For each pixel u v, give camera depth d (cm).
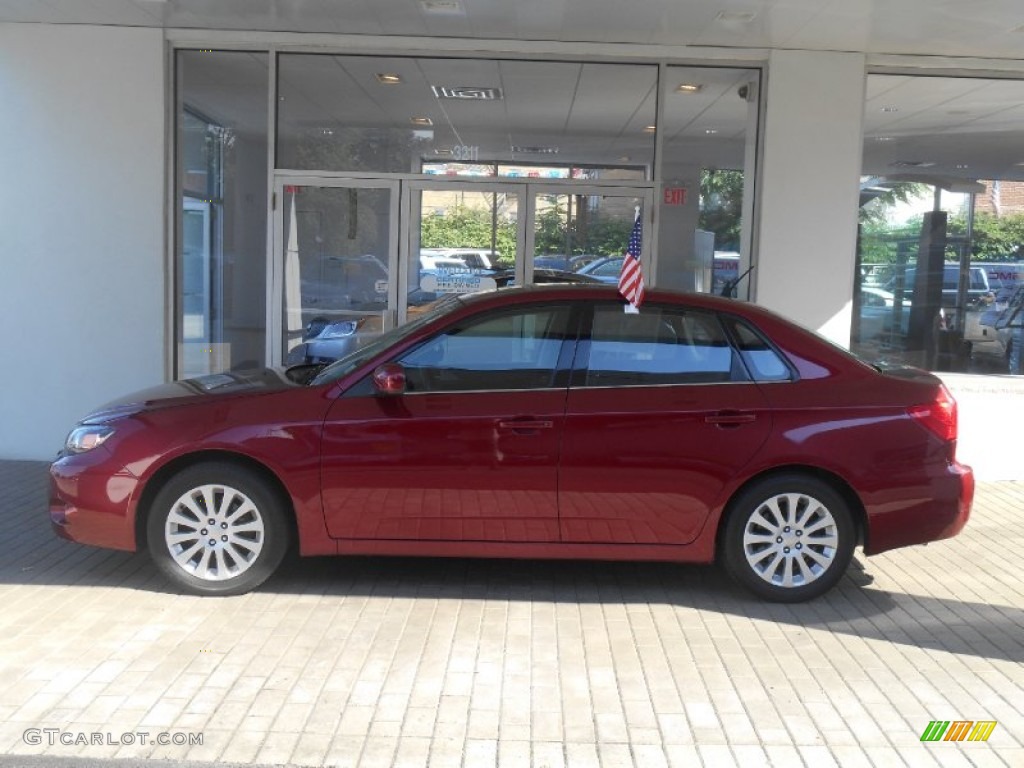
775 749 353
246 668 415
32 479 755
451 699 390
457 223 848
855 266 846
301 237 845
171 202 812
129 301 805
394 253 848
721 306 511
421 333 504
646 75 823
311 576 539
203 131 846
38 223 800
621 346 502
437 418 487
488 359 501
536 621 477
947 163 877
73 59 788
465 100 846
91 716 371
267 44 804
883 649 448
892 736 364
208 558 498
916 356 869
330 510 489
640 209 838
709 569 565
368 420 488
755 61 809
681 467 488
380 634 456
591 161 841
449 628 465
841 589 534
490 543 493
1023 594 529
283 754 345
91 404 812
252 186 845
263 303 860
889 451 489
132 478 489
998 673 422
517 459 486
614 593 521
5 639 443
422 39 800
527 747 353
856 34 747
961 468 500
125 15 755
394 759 343
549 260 849
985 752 353
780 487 493
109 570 542
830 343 512
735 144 833
